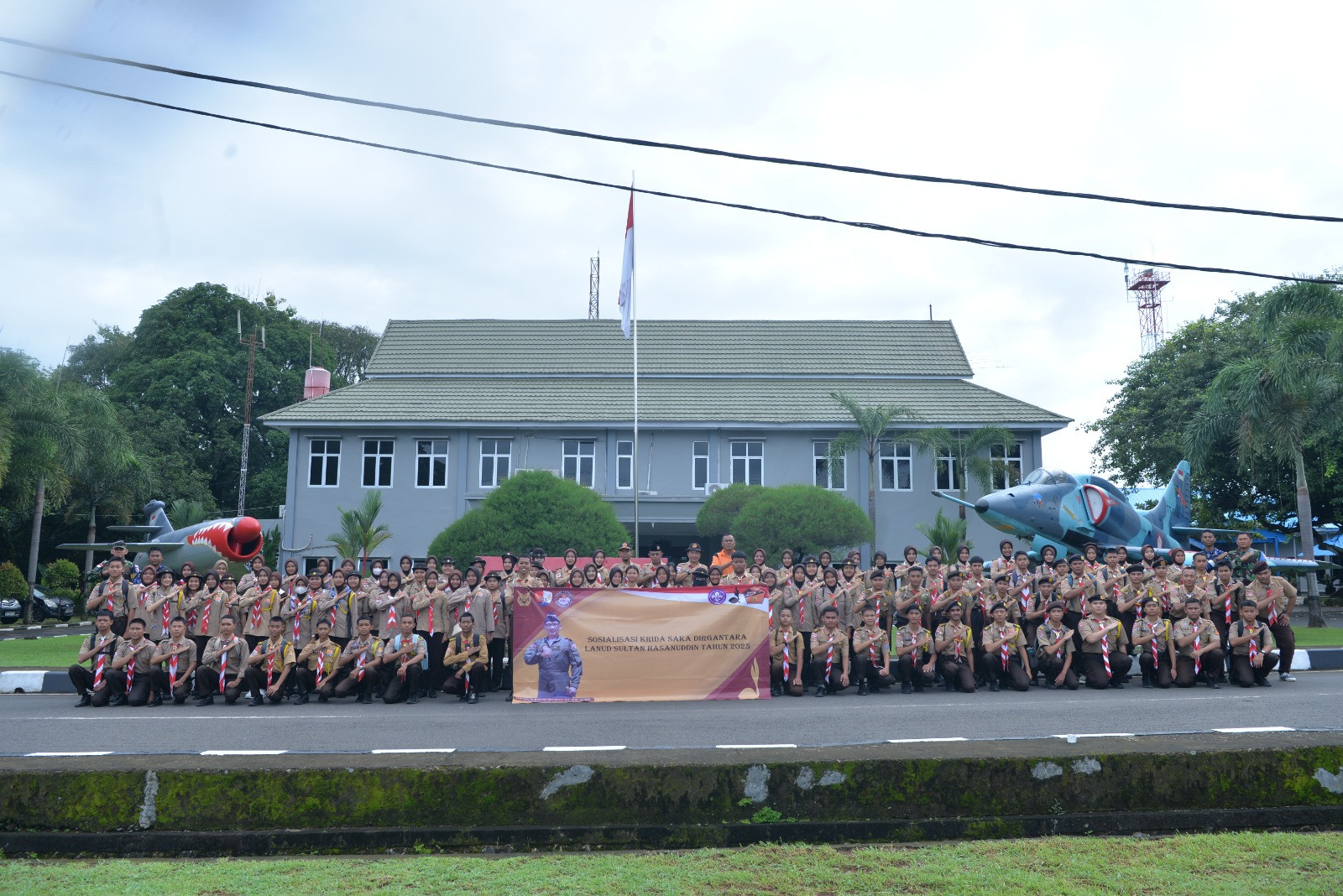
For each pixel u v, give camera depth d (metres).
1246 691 12.12
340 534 34.78
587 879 4.98
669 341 40.88
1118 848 5.45
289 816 5.66
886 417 31.69
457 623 12.75
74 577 33.69
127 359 50.72
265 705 12.20
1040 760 5.95
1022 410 35.38
